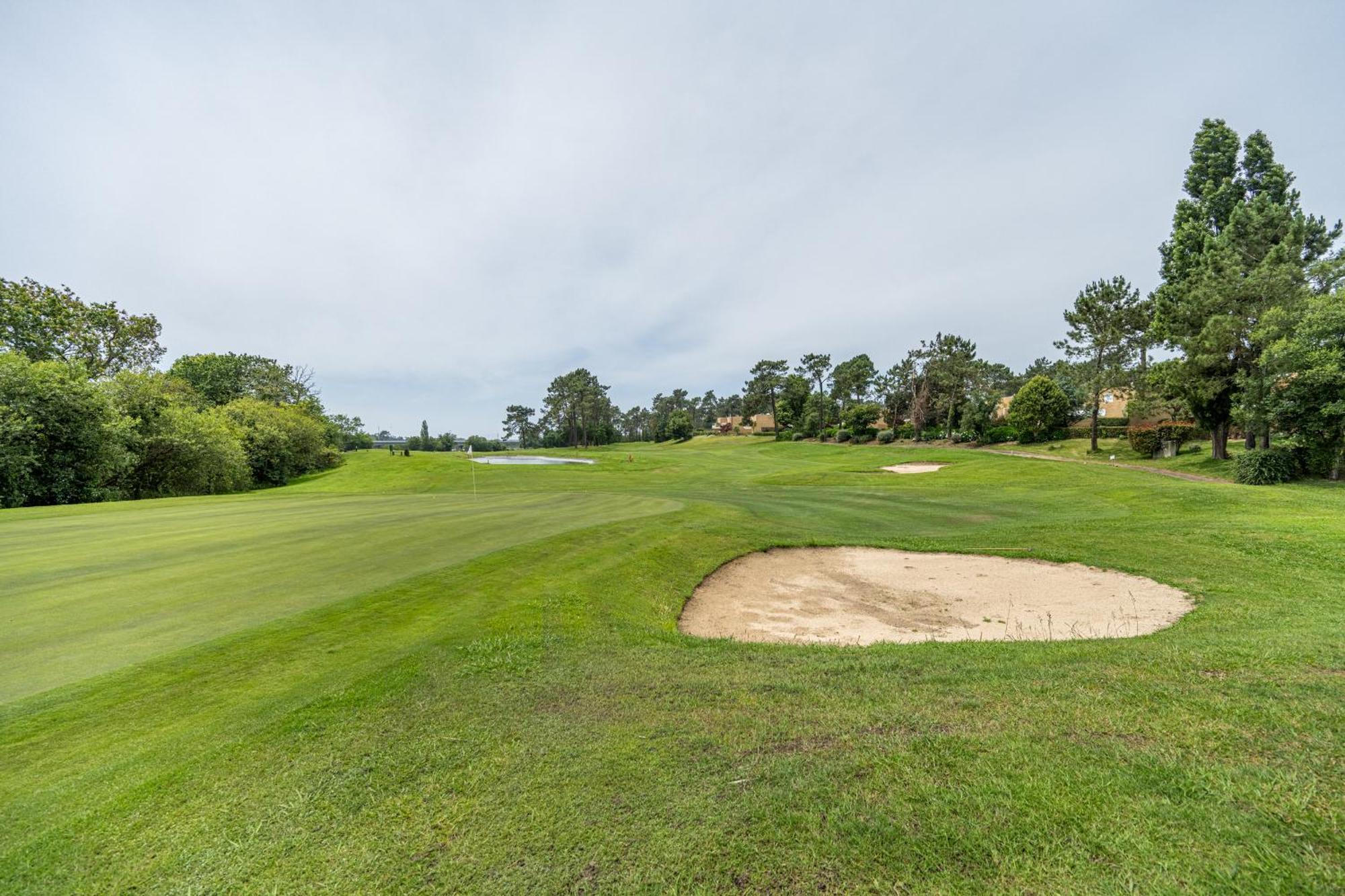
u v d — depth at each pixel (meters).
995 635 6.92
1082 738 3.09
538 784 2.87
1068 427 43.56
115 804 2.72
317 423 45.56
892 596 8.69
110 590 6.45
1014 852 2.23
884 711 3.62
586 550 9.31
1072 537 11.70
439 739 3.34
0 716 3.58
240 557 8.24
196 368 50.97
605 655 4.92
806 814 2.54
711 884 2.18
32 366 21.41
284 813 2.65
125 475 25.86
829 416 71.81
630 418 138.88
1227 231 25.34
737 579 9.54
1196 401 24.94
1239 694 3.59
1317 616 6.11
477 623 5.60
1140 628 6.79
